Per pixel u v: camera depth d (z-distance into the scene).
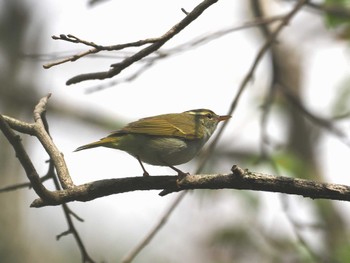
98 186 7.38
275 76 13.66
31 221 18.11
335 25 12.77
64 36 6.94
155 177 7.44
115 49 7.08
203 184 7.28
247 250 13.63
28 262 17.44
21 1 19.08
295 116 17.12
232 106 11.48
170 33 7.16
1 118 6.75
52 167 8.37
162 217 10.30
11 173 17.83
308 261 12.54
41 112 8.16
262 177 6.98
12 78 19.36
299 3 11.84
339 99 14.78
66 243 17.92
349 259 11.90
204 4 7.07
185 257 15.28
